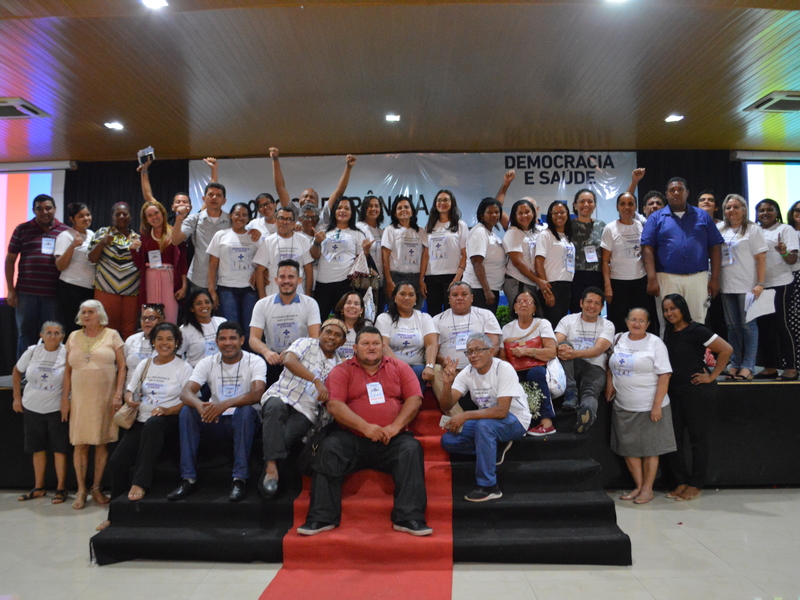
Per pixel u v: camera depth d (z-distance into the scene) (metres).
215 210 4.79
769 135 6.45
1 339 6.94
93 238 4.65
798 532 3.28
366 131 6.21
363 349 3.24
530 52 4.49
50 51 4.36
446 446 3.38
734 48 4.46
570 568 2.83
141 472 3.32
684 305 3.89
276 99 5.34
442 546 2.86
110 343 4.00
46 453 4.25
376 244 4.82
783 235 4.57
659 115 5.83
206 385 3.87
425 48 4.40
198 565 2.93
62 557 3.05
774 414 4.19
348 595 2.54
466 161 6.90
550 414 3.63
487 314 3.93
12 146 6.52
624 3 3.78
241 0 3.60
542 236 4.39
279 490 3.32
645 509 3.70
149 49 4.36
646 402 3.77
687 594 2.53
